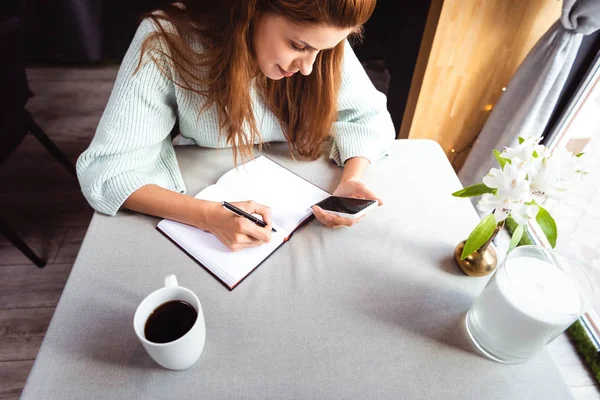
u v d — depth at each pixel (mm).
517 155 586
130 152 798
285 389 542
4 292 1386
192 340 515
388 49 2459
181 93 826
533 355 576
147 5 2514
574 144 1632
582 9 1141
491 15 1344
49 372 536
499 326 557
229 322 611
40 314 1338
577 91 1479
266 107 927
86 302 618
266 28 672
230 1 673
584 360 1302
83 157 785
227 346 582
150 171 840
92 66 2637
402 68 2104
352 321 624
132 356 561
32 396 513
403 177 907
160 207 754
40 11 2309
